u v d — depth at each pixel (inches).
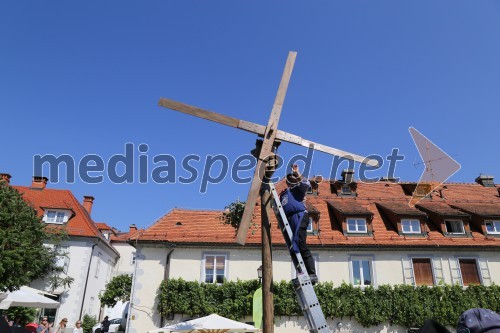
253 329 605.0
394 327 803.4
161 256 853.2
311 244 857.5
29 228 631.8
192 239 861.8
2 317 172.2
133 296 818.2
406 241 885.8
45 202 1296.8
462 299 816.9
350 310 798.5
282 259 837.2
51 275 1107.3
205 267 845.8
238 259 848.9
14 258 576.1
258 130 271.9
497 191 1162.0
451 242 887.7
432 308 807.1
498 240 904.3
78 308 1115.3
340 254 863.7
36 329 649.0
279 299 791.7
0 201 609.3
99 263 1325.0
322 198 1033.5
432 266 864.9
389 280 847.7
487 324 94.3
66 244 1176.8
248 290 805.9
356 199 1048.2
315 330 196.4
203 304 789.2
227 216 580.1
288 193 249.8
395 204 1005.2
